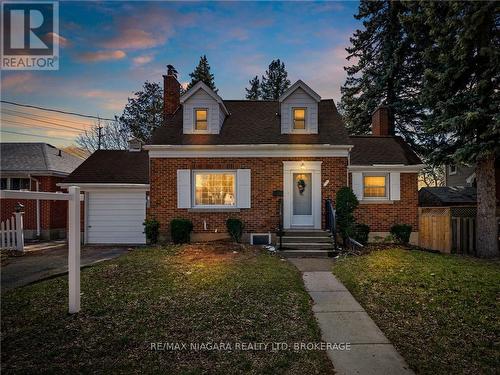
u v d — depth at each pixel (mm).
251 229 11953
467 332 4422
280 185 11953
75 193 5020
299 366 3521
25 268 8289
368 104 21141
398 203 12297
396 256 8930
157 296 5684
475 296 5797
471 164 10875
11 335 4164
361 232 11359
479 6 9422
